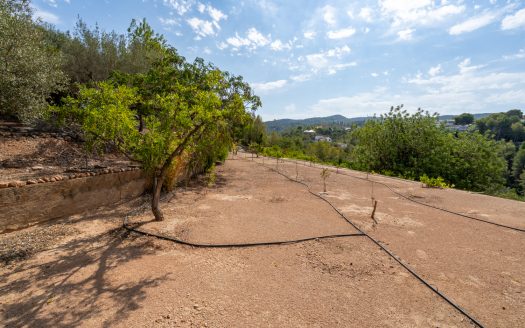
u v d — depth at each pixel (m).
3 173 5.35
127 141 4.39
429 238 4.38
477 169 14.62
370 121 17.56
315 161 18.44
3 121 8.04
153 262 3.33
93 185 5.47
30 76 6.84
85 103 4.17
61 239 3.94
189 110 4.46
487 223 5.23
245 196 7.18
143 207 5.79
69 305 2.42
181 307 2.45
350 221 5.12
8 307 2.37
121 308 2.40
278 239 4.16
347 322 2.32
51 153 7.35
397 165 15.96
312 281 2.99
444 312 2.51
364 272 3.22
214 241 4.02
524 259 3.68
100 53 10.38
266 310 2.45
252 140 32.12
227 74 5.26
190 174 9.51
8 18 6.58
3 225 3.94
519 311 2.55
